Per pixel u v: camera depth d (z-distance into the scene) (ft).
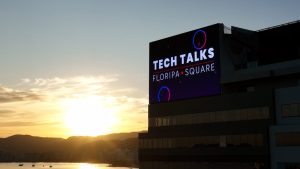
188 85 276.00
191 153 264.93
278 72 230.48
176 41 288.51
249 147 231.71
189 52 278.46
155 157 289.12
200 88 268.00
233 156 239.50
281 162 215.72
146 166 295.07
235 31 265.13
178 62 285.02
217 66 259.60
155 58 302.25
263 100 229.45
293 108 216.95
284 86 235.20
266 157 222.07
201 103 264.31
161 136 287.28
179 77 282.77
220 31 262.47
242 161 234.58
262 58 255.91
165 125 286.66
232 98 246.06
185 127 271.69
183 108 275.59
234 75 250.98
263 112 228.84
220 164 246.68
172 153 277.64
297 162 208.23
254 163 228.02
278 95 224.53
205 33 269.23
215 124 253.03
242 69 253.44
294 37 241.55
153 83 301.22
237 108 242.37
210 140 254.88
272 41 252.62
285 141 215.10
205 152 256.32
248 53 268.21
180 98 279.90
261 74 237.25
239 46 270.46
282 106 222.07
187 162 266.98
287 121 218.59
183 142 271.49
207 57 266.36
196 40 274.77
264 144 224.33
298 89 215.92
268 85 243.60
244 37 262.88
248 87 252.62
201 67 269.23
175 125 279.28
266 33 256.52
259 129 228.22
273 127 221.66
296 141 210.18
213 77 261.24
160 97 294.05
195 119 266.36
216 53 261.24
